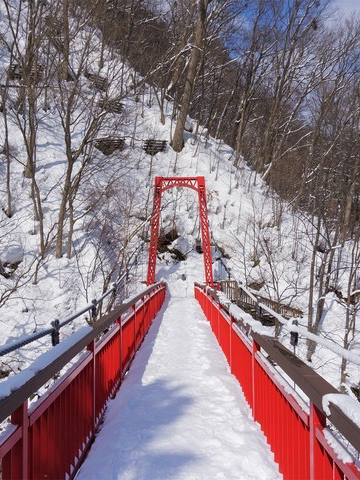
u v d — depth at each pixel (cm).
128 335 730
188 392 530
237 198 3481
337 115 3059
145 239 2989
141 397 509
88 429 392
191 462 336
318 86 3747
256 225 3222
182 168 3584
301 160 3719
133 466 328
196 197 3419
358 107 2800
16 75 2642
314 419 236
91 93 2573
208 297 1339
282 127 4312
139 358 772
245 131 4603
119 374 606
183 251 3125
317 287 2483
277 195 3544
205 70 4375
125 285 1972
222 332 830
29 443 242
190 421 426
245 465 333
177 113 4247
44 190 2528
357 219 2564
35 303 1856
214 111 4675
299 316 2236
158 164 3509
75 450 342
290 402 289
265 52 4103
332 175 2681
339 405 182
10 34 3120
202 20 3650
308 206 3219
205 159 3762
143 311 1023
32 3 1948
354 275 2252
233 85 4525
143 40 3456
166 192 3369
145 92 4225
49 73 2161
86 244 2261
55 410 291
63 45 2105
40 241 2223
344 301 2309
